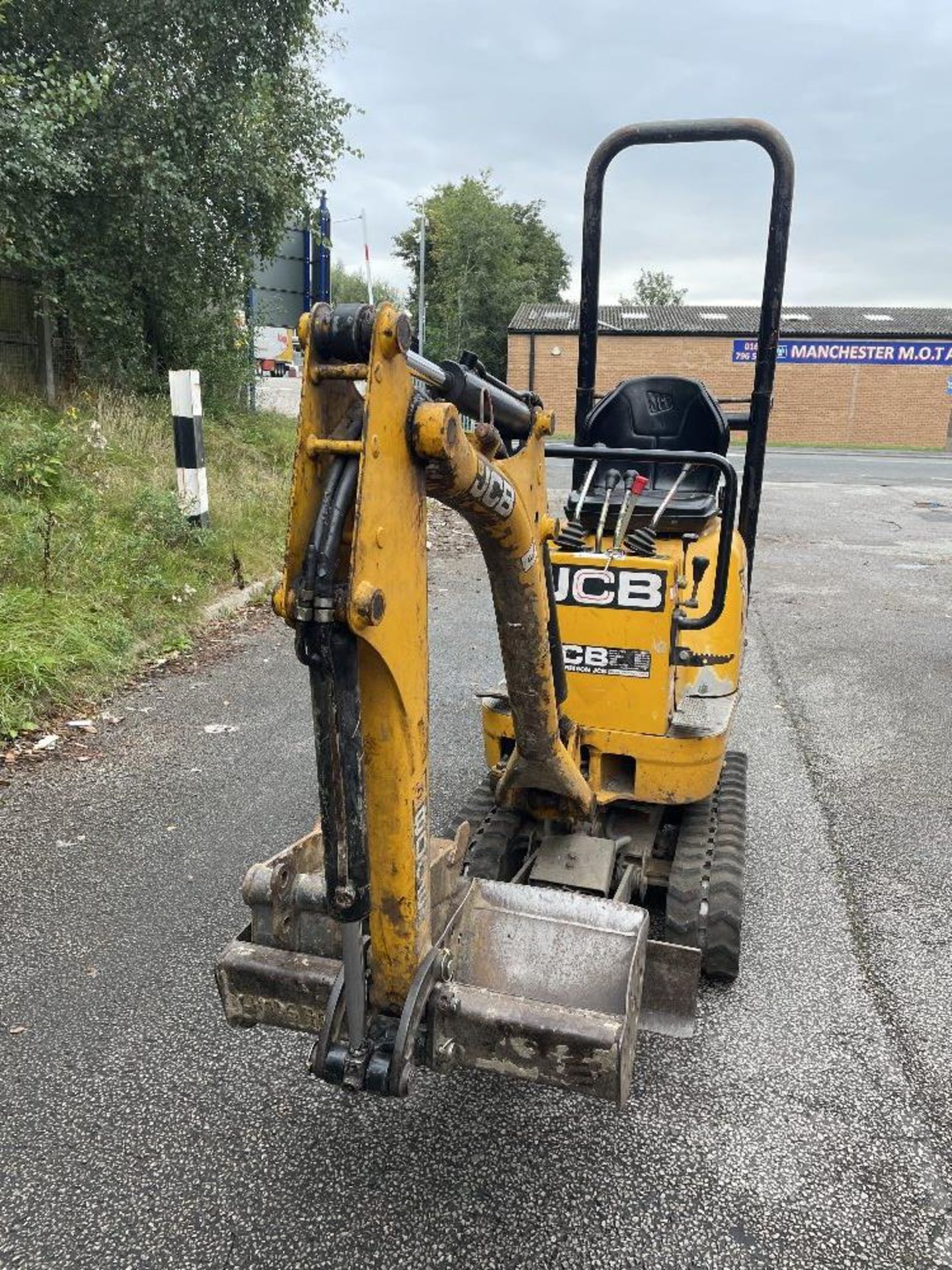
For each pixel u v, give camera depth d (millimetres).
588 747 3387
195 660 6789
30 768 4973
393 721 1939
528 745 2926
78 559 7180
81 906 3770
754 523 4426
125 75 11203
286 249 17797
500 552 2410
